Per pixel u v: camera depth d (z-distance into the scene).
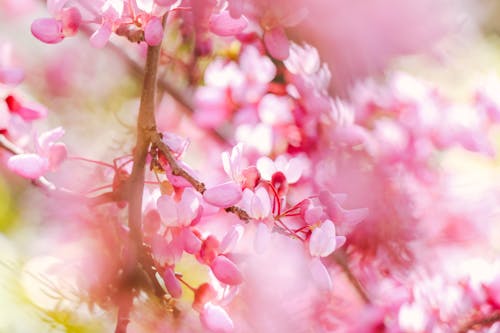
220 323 0.60
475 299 0.68
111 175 0.66
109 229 0.63
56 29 0.60
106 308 0.62
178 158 0.60
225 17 0.60
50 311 0.65
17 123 0.64
